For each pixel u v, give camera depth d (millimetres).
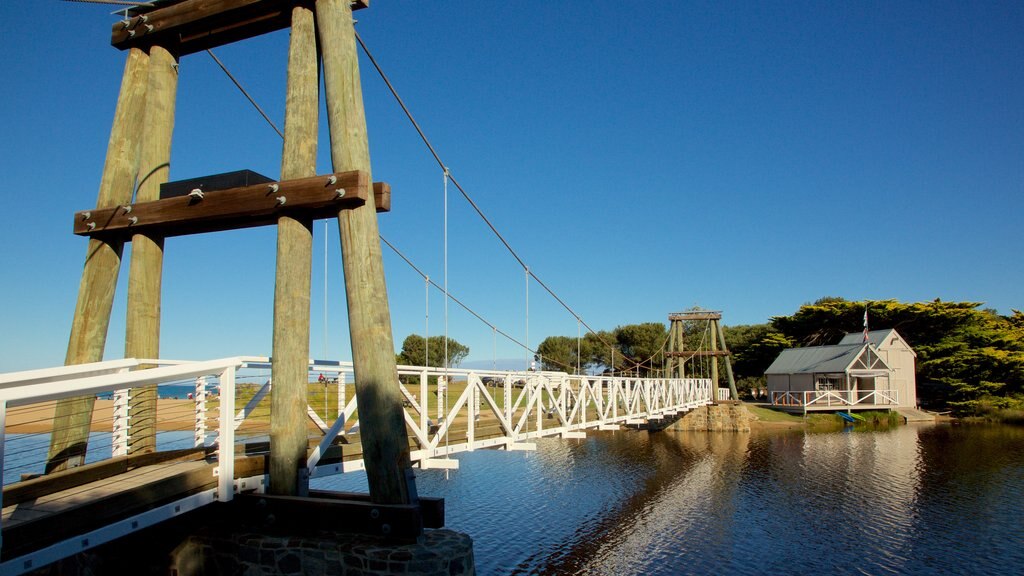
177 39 7535
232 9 6941
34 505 5008
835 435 33969
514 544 14234
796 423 38094
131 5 7488
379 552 5297
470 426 9547
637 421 19078
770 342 52094
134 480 5535
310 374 8578
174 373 5086
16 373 5051
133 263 6996
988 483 20969
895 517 16859
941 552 13930
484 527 15672
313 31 6574
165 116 7426
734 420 36312
